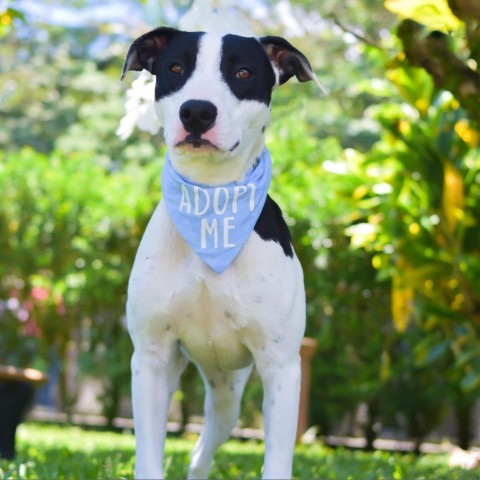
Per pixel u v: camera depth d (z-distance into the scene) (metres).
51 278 10.74
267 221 3.63
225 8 4.50
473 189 8.16
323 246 9.84
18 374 6.28
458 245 7.93
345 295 9.95
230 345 3.66
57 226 10.74
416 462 7.48
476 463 7.38
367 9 16.30
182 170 3.62
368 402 10.56
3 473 4.99
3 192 10.84
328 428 10.80
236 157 3.56
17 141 21.53
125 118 4.38
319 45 16.48
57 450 7.02
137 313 3.58
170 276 3.55
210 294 3.52
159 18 17.31
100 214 10.51
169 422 12.16
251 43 3.51
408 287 7.94
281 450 3.50
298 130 10.55
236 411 4.18
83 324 10.98
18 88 20.91
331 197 9.73
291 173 10.17
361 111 18.38
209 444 4.23
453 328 8.41
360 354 10.27
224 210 3.54
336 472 5.96
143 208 10.40
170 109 3.46
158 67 3.55
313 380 10.48
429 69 5.33
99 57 21.86
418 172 7.88
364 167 8.38
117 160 18.94
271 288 3.53
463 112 7.62
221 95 3.36
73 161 11.27
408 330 9.84
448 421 11.69
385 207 7.99
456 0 4.69
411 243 7.92
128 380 11.00
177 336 3.63
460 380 10.05
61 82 21.52
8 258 10.77
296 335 3.60
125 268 10.40
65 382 11.29
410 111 8.23
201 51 3.44
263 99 3.51
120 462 5.82
